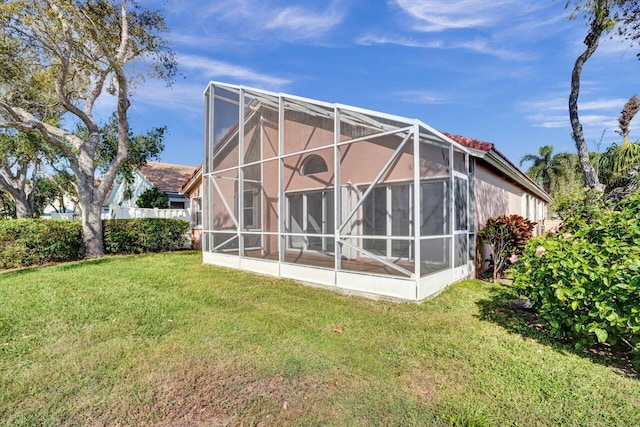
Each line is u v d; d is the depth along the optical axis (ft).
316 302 18.63
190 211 50.72
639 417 8.29
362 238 21.52
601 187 33.17
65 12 31.09
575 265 11.39
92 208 37.86
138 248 42.04
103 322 15.37
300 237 25.02
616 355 11.83
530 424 8.08
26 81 33.55
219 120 33.50
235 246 30.78
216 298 19.54
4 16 28.19
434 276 20.12
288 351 12.20
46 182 82.94
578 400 9.00
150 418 8.55
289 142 26.50
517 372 10.53
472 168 26.20
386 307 17.63
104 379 10.33
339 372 10.70
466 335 13.70
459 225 24.25
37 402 9.19
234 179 31.40
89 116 39.01
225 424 8.32
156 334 13.89
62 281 24.35
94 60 35.42
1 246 31.01
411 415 8.50
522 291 14.23
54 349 12.46
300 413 8.68
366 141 21.85
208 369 10.92
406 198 20.07
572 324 12.01
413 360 11.48
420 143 19.75
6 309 17.28
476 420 8.17
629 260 10.33
